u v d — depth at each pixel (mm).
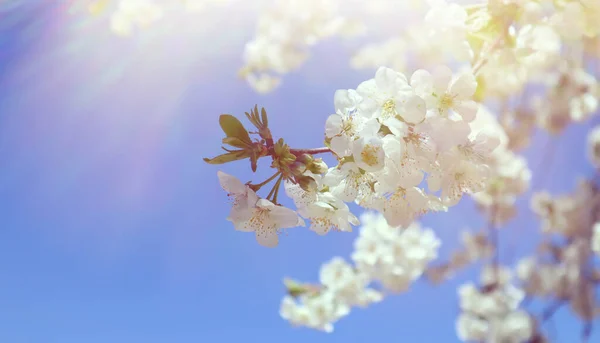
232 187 542
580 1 593
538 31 597
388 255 1025
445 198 546
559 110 1311
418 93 538
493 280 1555
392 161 534
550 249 1562
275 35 1179
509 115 1206
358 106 534
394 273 1021
